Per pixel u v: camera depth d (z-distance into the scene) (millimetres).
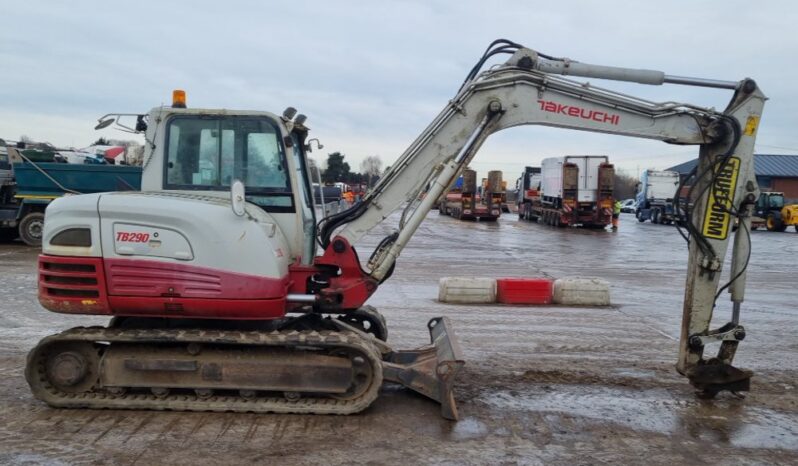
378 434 5074
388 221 30031
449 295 11023
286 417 5363
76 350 5422
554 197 33875
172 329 5500
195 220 5184
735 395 6320
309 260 6480
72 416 5258
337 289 5828
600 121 5977
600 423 5480
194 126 5707
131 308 5258
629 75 5930
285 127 5773
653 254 20609
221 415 5367
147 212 5180
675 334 8906
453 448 4855
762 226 38469
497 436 5121
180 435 4941
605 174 31516
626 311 10625
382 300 11031
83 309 5258
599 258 19109
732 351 6082
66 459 4477
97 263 5207
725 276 15664
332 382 5379
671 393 6340
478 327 9039
